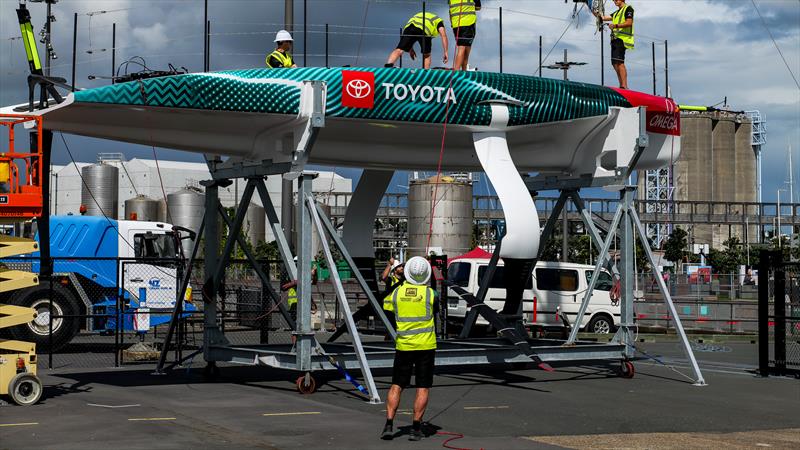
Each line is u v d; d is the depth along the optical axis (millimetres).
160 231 20453
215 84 12617
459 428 9516
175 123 12961
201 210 65000
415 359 8727
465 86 14148
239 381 13555
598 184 15578
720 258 85812
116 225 20094
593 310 24281
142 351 16656
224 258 14156
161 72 12867
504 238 14203
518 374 15375
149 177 81500
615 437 9070
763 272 15703
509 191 14258
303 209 12492
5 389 10555
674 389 13500
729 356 19719
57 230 19516
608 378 14875
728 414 11055
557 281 24094
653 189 108250
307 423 9531
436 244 46156
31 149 12438
